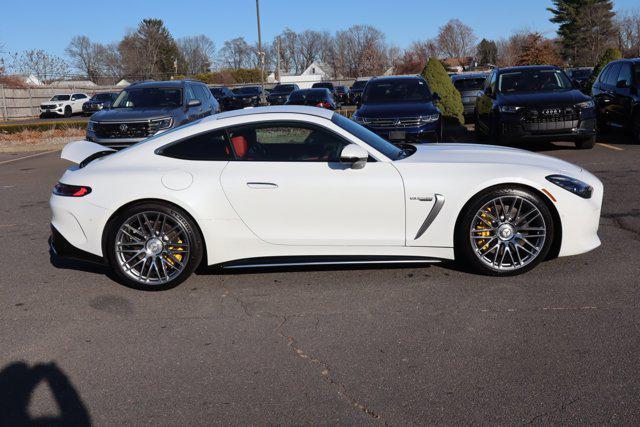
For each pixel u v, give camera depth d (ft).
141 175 16.05
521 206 15.94
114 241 16.16
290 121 16.39
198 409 10.51
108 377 11.75
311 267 17.74
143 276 16.38
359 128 17.78
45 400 10.98
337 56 313.94
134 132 40.01
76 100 134.10
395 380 11.20
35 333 13.87
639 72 40.57
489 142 41.04
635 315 13.56
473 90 67.51
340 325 13.71
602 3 202.28
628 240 19.13
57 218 16.57
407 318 13.94
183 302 15.52
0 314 15.05
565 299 14.64
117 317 14.69
